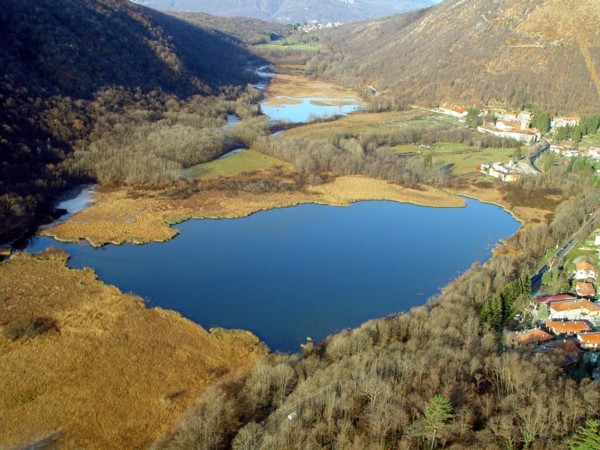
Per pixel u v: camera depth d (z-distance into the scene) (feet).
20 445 226.58
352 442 201.26
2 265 378.94
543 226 446.19
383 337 288.10
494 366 239.71
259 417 231.09
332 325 333.21
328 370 247.70
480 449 185.57
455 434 196.95
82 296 345.92
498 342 279.49
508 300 314.76
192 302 352.28
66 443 229.25
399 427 205.77
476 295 329.93
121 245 429.38
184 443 213.25
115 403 254.88
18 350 285.84
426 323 294.25
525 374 224.12
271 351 303.89
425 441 197.98
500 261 386.32
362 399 225.97
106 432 237.04
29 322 306.35
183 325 323.16
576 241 427.33
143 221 473.67
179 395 262.88
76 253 410.72
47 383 263.90
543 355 255.70
